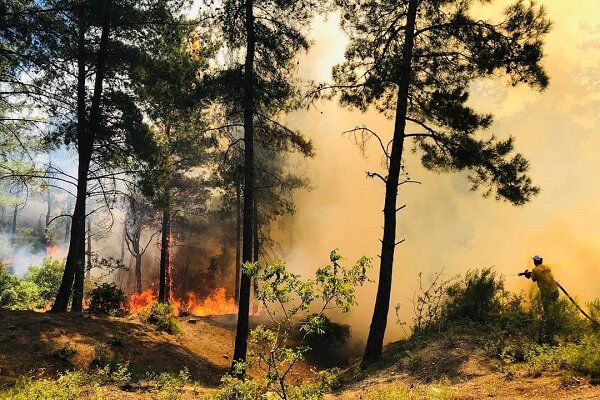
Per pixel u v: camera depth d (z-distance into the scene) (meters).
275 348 4.31
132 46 14.38
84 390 7.82
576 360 6.02
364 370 9.95
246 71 12.33
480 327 9.98
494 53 10.20
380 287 10.96
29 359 9.09
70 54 13.73
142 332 12.94
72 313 13.18
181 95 13.38
